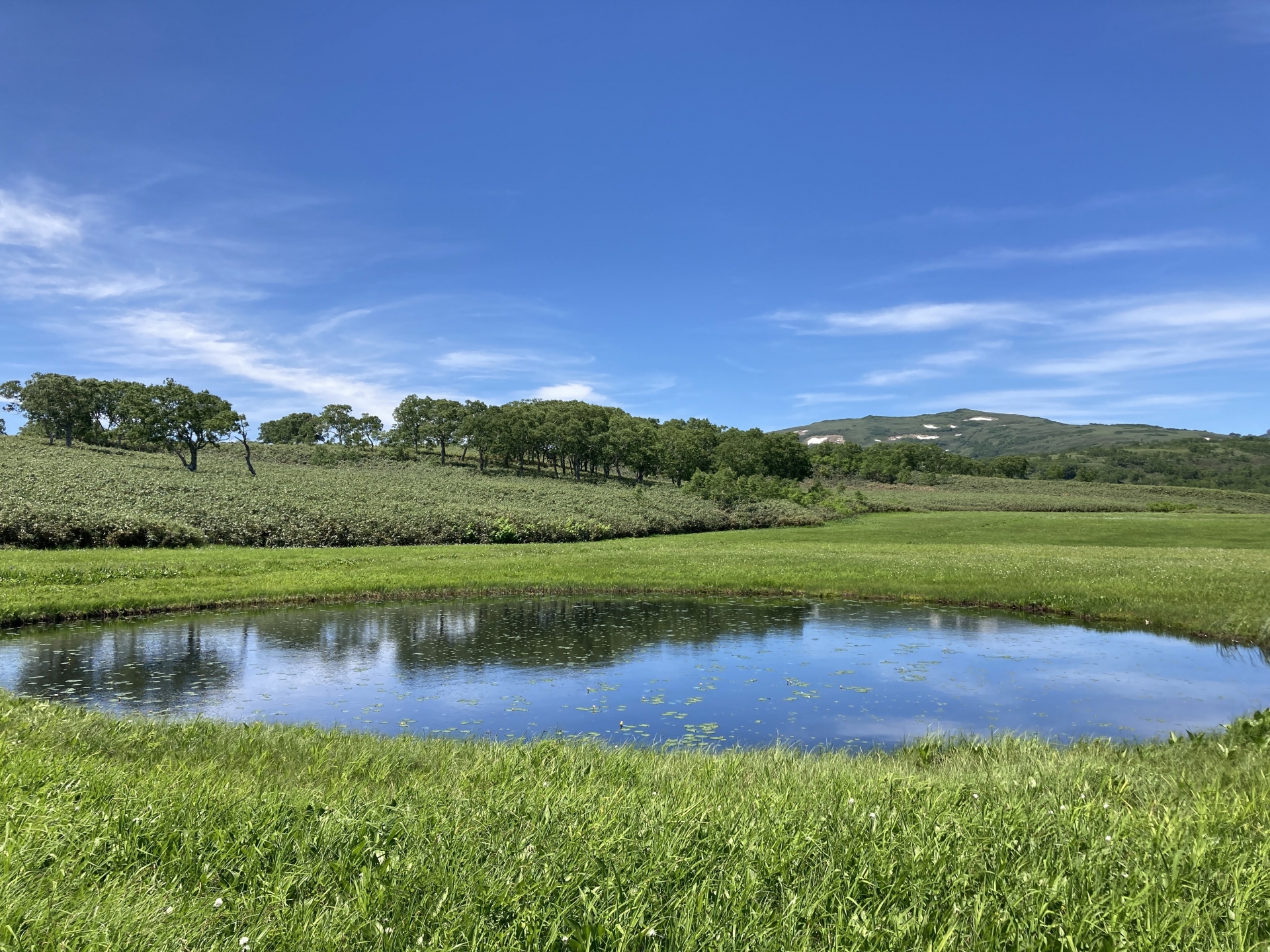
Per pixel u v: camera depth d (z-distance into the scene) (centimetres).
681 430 14012
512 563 3350
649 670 1579
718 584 2730
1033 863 432
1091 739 1027
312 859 442
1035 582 2638
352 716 1248
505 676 1532
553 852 442
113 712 1237
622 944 340
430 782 651
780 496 8806
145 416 8344
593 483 11444
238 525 4369
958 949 354
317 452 12175
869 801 552
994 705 1318
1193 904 370
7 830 429
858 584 2705
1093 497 11300
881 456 14550
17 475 5478
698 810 532
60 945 327
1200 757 782
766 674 1543
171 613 2231
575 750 813
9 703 984
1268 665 1625
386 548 4275
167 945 342
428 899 382
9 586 2338
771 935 354
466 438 12431
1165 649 1795
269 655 1709
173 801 522
